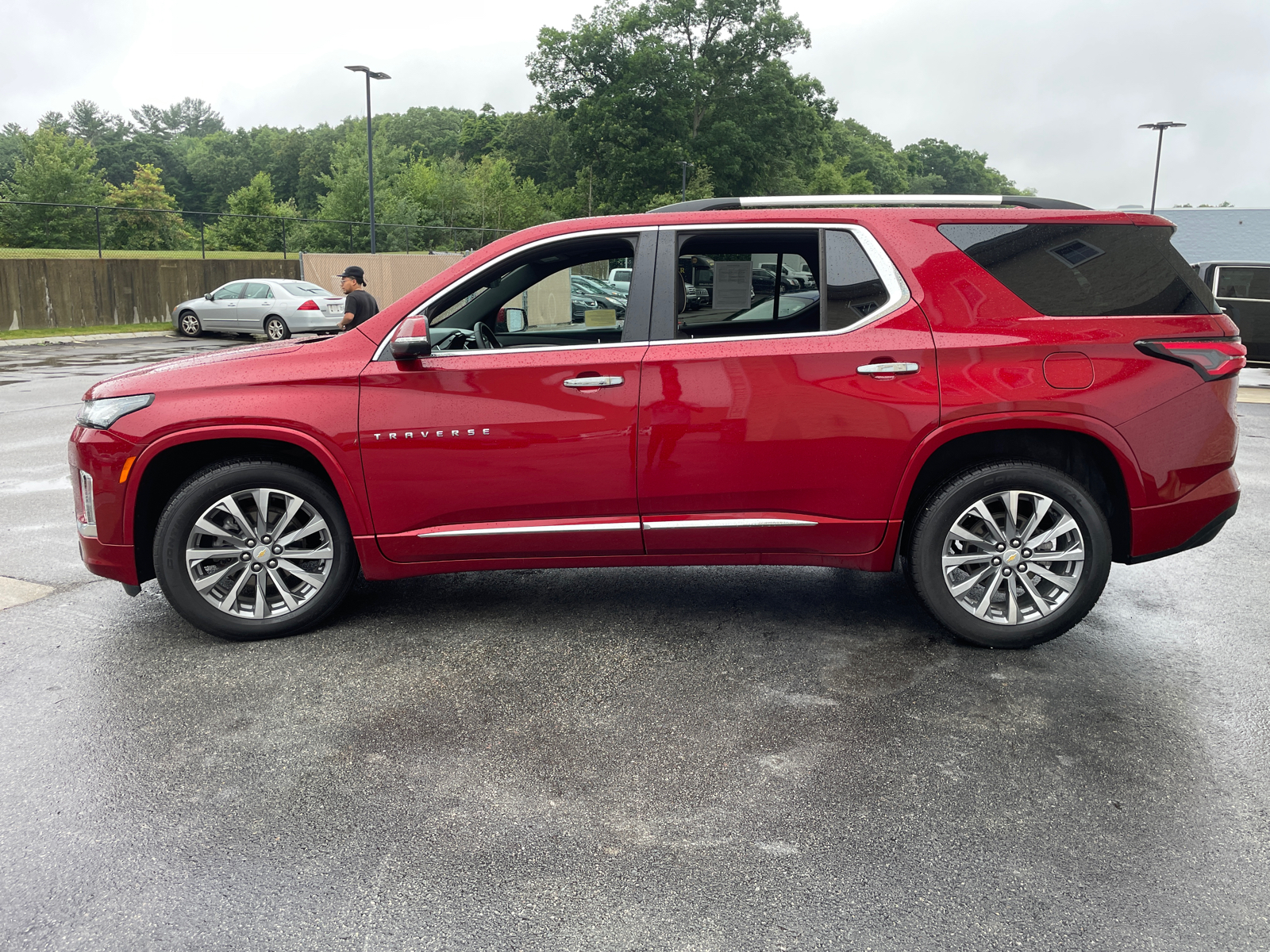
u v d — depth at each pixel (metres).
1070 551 3.82
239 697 3.53
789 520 3.88
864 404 3.77
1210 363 3.77
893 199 3.93
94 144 107.50
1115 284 3.80
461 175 49.62
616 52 61.94
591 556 3.99
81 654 3.95
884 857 2.51
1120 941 2.18
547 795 2.83
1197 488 3.83
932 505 3.83
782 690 3.57
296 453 4.07
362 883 2.41
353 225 33.00
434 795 2.84
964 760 3.04
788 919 2.26
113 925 2.25
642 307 3.87
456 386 3.82
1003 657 3.90
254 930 2.23
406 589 4.82
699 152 62.59
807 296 3.99
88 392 4.14
